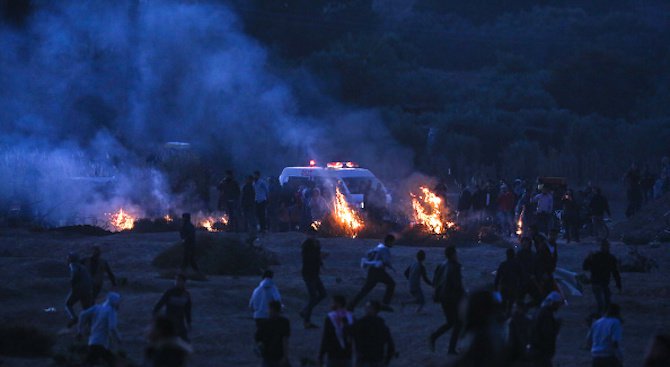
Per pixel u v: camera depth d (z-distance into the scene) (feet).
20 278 197.67
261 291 131.75
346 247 265.13
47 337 131.75
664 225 310.65
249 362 129.59
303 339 146.72
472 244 288.10
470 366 54.24
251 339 145.28
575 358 138.31
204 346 138.21
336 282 205.36
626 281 215.72
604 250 165.78
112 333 113.70
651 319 176.35
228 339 144.05
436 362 129.90
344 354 99.86
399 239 287.89
